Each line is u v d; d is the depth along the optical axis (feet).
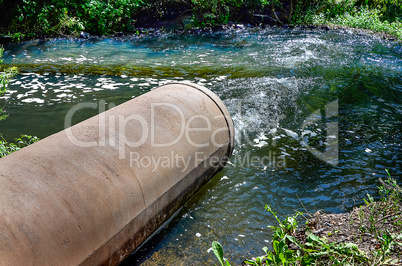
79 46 35.60
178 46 36.09
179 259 10.63
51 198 7.97
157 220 10.69
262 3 46.21
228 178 14.65
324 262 9.32
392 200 12.07
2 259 6.70
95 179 8.84
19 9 36.91
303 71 28.07
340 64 29.89
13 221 7.23
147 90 23.77
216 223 12.17
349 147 17.11
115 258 9.24
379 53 33.22
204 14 43.68
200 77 26.40
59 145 9.43
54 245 7.52
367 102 22.48
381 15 47.37
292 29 43.37
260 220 12.34
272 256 8.91
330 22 45.93
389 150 16.88
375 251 9.31
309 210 12.76
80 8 40.52
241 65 29.48
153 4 44.45
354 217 11.41
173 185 10.97
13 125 18.85
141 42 37.60
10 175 8.16
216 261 10.55
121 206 9.11
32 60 30.53
